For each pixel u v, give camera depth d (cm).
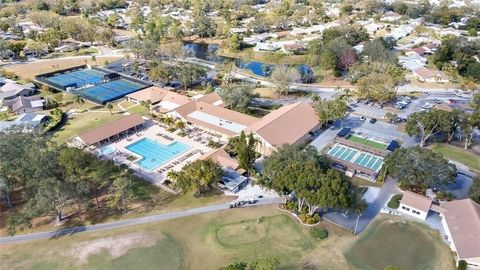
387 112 12606
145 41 18700
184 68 15100
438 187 8612
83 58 19088
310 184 7169
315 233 7194
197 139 11075
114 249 7006
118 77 16312
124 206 8019
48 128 11400
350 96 13875
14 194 8581
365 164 9569
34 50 19138
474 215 7181
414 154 8188
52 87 15162
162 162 9912
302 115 11175
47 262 6725
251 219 7725
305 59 17925
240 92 12544
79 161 8144
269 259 6009
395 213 7869
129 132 11481
